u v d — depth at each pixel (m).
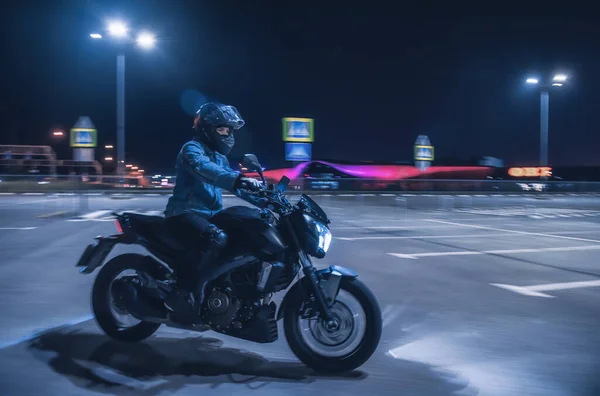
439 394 4.32
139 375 4.57
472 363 5.00
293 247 4.60
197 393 4.24
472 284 8.44
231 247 4.59
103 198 30.91
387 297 7.52
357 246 12.47
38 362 4.82
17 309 6.57
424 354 5.21
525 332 5.96
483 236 14.84
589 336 5.85
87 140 38.34
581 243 13.48
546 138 42.19
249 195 4.88
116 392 4.23
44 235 13.62
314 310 4.62
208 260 4.63
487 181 42.19
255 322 4.61
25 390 4.23
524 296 7.67
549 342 5.62
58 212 20.75
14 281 8.18
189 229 4.75
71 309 6.58
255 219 4.58
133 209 22.52
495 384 4.53
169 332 5.70
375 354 5.20
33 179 34.81
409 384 4.50
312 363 4.65
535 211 25.17
